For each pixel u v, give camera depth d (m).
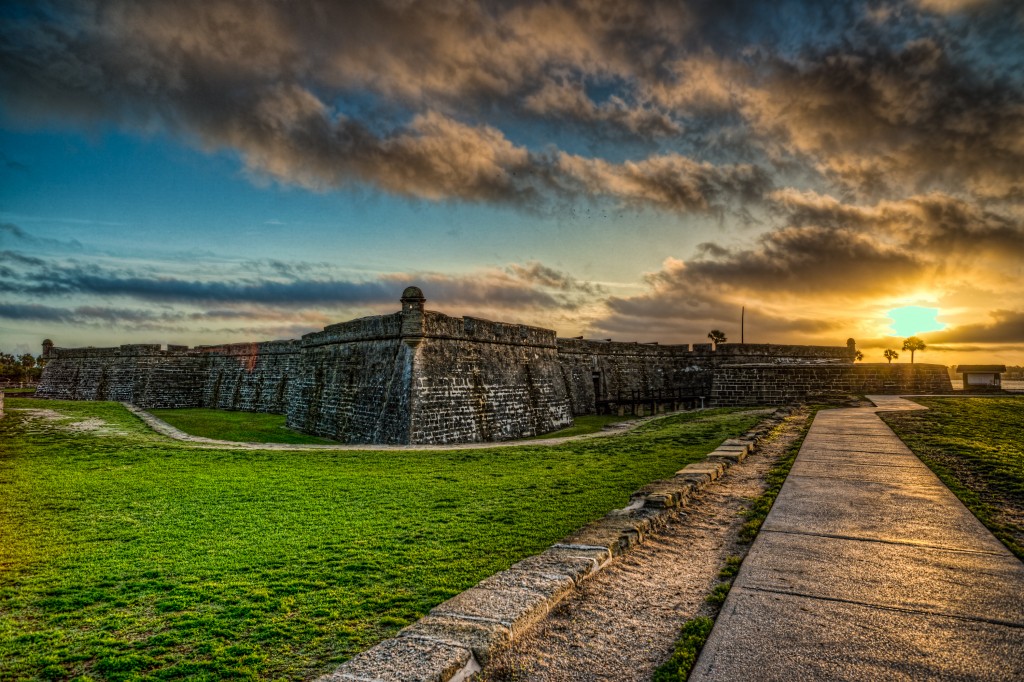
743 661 5.04
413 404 26.83
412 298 28.17
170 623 7.28
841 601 6.14
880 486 11.04
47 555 10.13
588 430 36.03
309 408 35.66
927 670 4.79
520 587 6.39
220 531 11.58
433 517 12.14
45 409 35.03
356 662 4.76
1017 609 5.84
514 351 35.19
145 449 23.00
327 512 12.97
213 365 59.06
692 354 53.09
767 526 8.80
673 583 7.03
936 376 36.91
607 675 5.04
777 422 21.42
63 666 6.28
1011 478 11.19
